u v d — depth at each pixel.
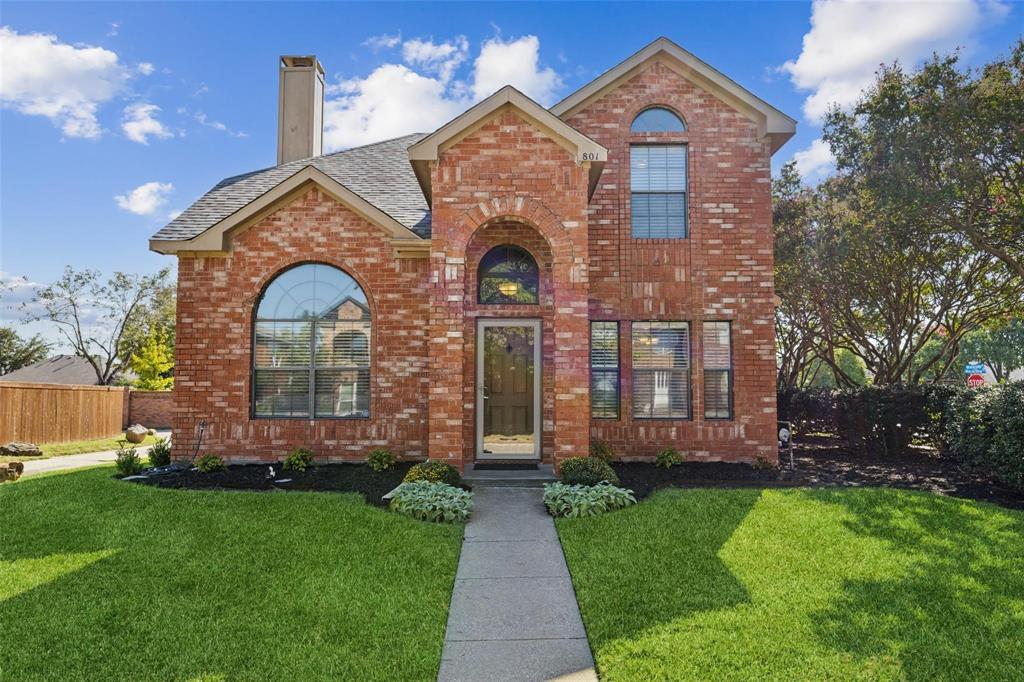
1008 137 9.95
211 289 10.89
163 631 4.50
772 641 4.35
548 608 5.07
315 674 3.94
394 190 12.32
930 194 10.66
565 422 9.07
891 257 14.47
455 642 4.48
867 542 6.39
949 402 10.44
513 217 9.32
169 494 8.18
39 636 4.43
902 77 11.28
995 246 11.61
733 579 5.47
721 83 10.90
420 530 6.78
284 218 11.00
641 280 10.84
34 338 42.06
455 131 9.28
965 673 3.98
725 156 11.00
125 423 25.88
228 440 10.68
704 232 10.90
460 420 9.05
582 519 7.23
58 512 7.47
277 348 11.01
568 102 11.02
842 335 18.02
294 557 5.96
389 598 5.11
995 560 5.89
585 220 9.27
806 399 15.01
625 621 4.70
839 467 10.68
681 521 7.05
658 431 10.70
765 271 10.85
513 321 10.47
